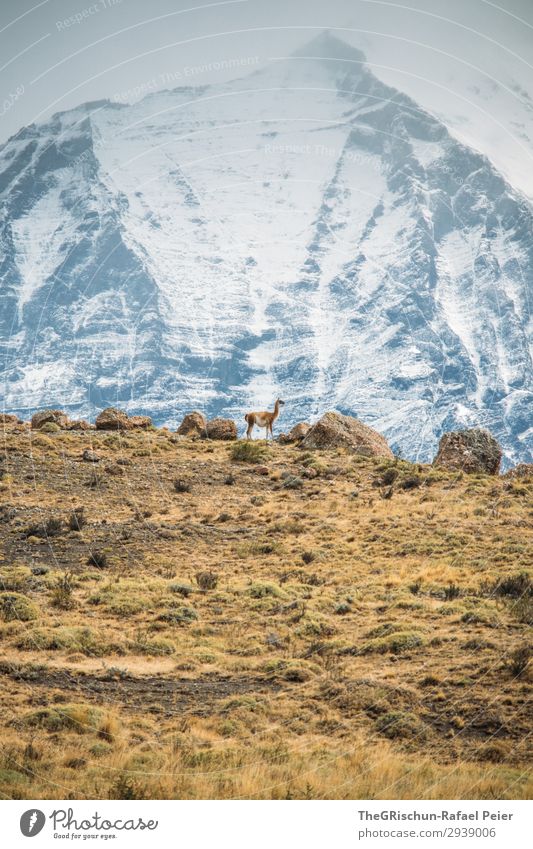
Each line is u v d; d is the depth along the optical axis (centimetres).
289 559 13162
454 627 10244
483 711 8275
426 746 7775
